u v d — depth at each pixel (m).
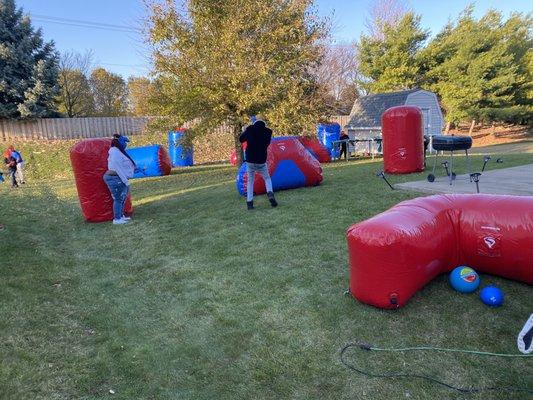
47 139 23.59
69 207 10.74
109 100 38.59
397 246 3.55
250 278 4.82
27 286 4.92
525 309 3.65
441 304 3.82
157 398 3.00
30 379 3.17
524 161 11.71
